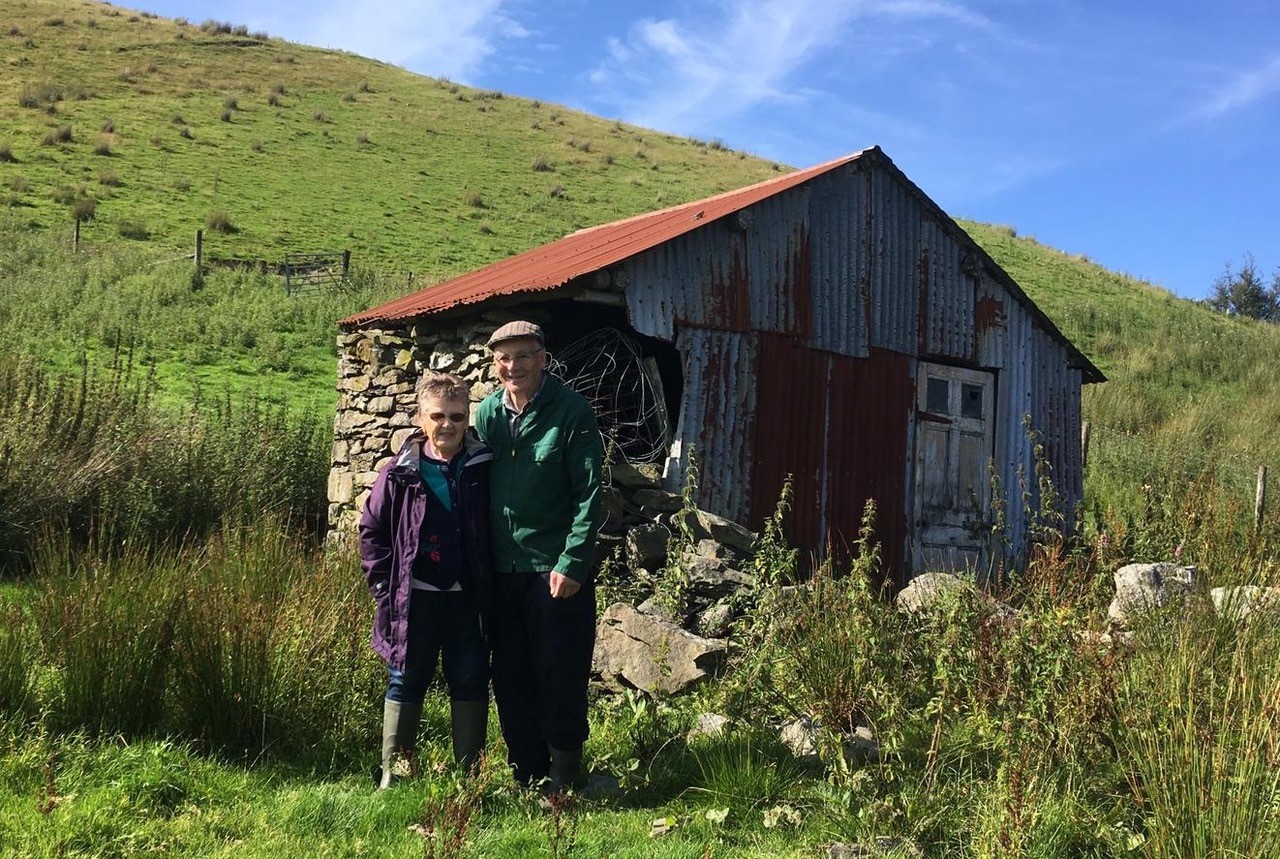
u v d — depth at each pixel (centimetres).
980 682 494
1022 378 1195
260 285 2577
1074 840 410
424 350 1036
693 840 421
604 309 995
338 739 513
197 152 4072
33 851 366
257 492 1155
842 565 1005
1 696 483
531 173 4588
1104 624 536
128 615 512
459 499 471
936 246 1127
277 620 538
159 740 484
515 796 457
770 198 977
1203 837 371
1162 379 2809
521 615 478
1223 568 745
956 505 1125
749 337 955
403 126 5128
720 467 923
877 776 452
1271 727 395
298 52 6462
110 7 6838
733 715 538
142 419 1218
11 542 925
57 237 2758
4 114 4150
